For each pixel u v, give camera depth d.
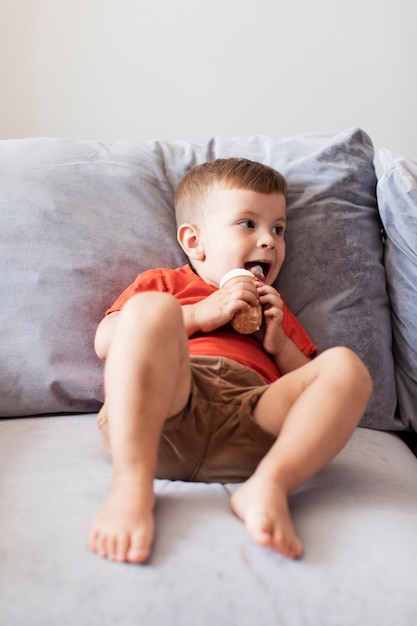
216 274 1.38
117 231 1.44
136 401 0.90
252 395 1.05
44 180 1.44
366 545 0.88
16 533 0.86
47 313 1.34
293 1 2.21
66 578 0.79
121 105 2.22
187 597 0.78
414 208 1.46
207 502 0.95
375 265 1.52
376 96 2.23
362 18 2.21
